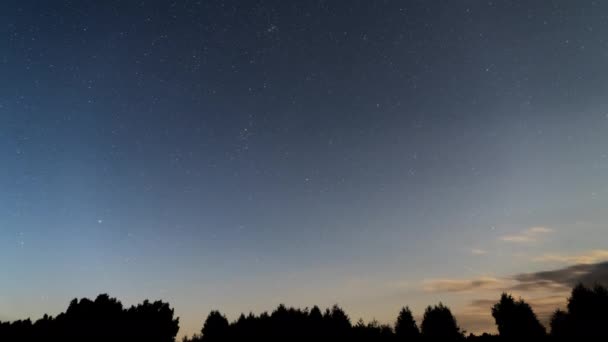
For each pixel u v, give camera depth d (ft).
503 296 83.66
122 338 67.21
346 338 82.23
